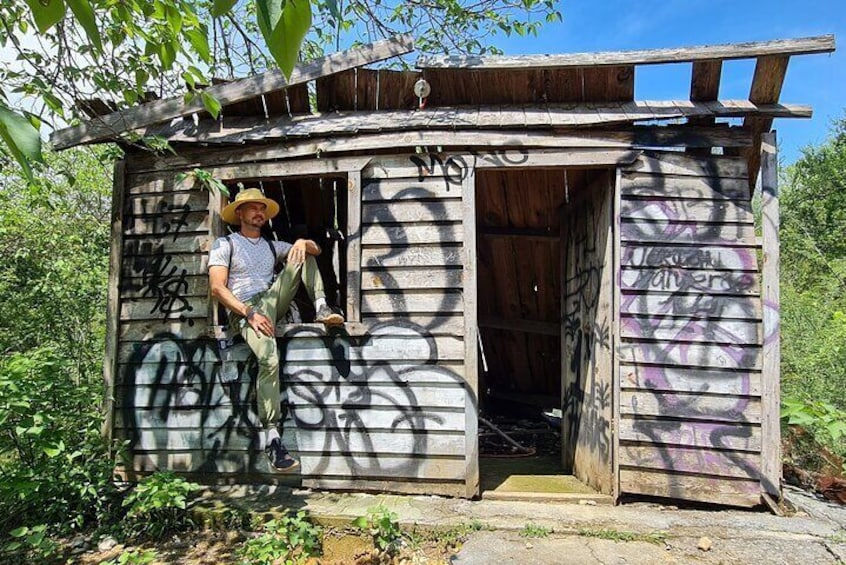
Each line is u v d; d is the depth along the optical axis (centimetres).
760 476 381
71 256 685
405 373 414
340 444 417
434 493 406
